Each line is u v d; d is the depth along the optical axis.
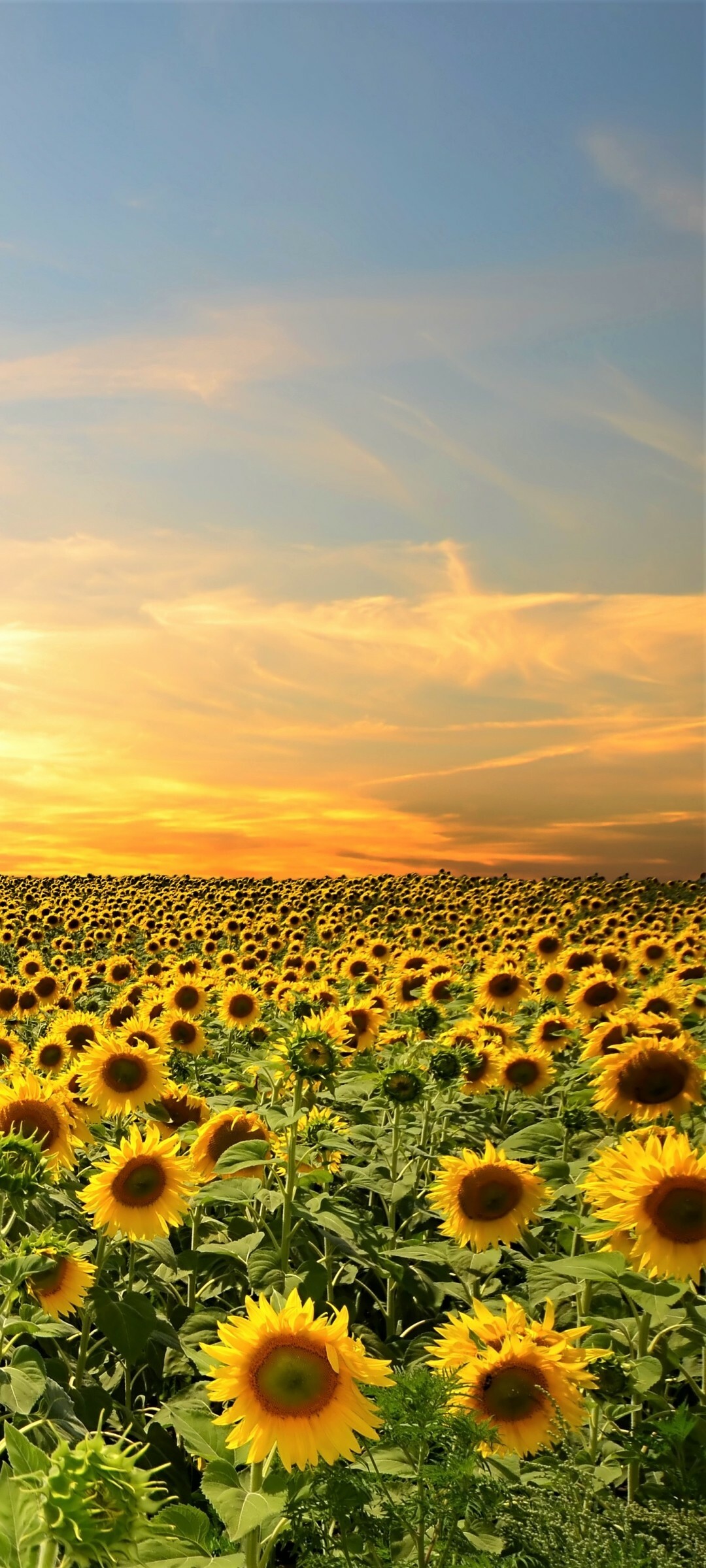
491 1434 3.66
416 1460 3.81
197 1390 5.30
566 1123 8.95
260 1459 3.51
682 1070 7.56
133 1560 3.10
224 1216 8.44
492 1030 11.65
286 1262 6.61
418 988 15.18
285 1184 7.37
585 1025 11.65
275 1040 12.07
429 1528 3.83
